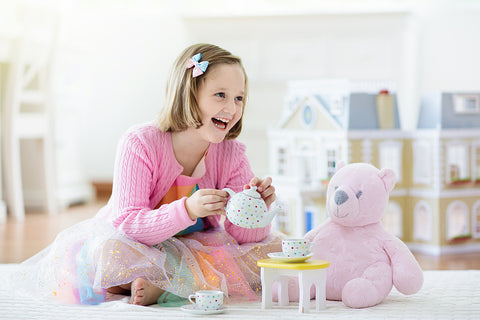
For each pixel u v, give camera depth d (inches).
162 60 182.1
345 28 157.2
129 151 59.5
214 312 52.4
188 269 57.3
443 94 102.0
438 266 87.2
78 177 167.3
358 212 58.8
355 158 98.1
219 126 60.1
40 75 145.1
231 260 59.7
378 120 102.0
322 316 51.5
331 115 101.8
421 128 104.4
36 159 151.9
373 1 173.6
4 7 129.6
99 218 61.6
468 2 169.5
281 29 159.8
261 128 163.8
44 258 61.1
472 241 101.7
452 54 170.6
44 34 141.9
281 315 52.0
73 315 52.6
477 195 101.9
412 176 102.3
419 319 50.8
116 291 60.7
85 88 170.6
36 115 143.6
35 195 152.3
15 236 114.6
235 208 54.3
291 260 54.0
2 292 63.0
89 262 56.7
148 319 50.6
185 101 58.5
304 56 159.9
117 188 59.3
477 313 53.2
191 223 55.9
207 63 57.6
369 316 51.6
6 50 134.0
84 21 183.8
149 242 56.9
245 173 66.7
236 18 160.4
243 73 60.4
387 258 58.8
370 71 158.1
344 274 58.0
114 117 184.7
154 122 63.1
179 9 181.2
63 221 134.3
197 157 63.4
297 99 108.7
